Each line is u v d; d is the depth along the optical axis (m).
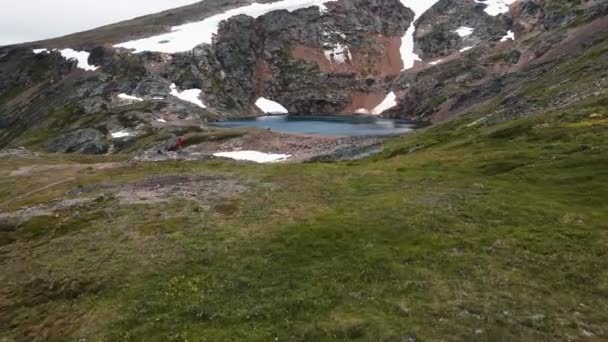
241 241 35.06
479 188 41.38
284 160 106.44
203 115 195.50
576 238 29.92
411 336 21.77
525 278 26.09
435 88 193.12
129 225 41.69
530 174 42.78
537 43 172.62
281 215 40.09
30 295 31.84
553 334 21.23
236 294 27.80
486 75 183.00
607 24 128.75
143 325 25.92
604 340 20.59
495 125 72.25
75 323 27.73
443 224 33.97
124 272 32.38
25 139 185.38
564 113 59.94
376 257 29.89
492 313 23.02
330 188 47.62
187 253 34.03
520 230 31.78
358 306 24.88
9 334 28.36
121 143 153.50
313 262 30.53
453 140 73.38
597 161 42.09
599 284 24.91
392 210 37.84
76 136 168.00
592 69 79.62
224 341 23.20
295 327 23.62
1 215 50.81
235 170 60.09
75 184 60.78
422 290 25.69
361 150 98.81
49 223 45.97
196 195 49.06
